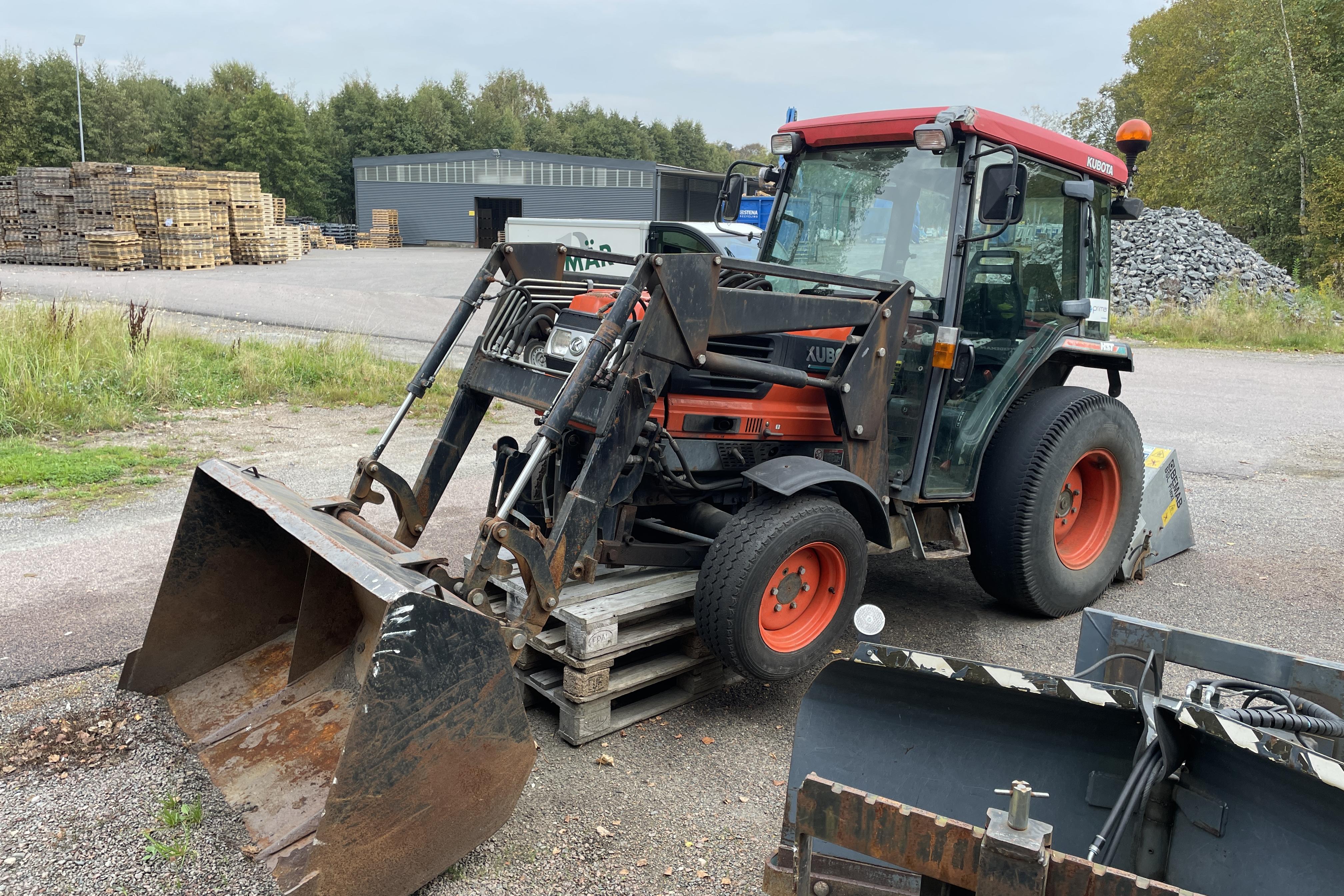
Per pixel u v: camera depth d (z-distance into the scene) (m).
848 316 3.83
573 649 3.38
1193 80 37.56
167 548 5.25
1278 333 17.20
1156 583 5.27
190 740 3.09
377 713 2.26
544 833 2.88
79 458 6.97
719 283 3.59
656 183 29.28
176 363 10.05
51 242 23.58
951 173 4.12
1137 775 2.05
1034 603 4.58
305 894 2.21
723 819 2.99
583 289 4.23
